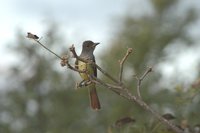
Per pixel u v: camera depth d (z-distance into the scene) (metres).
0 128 18.78
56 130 18.95
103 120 19.17
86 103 19.59
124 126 8.19
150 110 6.10
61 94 19.27
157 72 19.30
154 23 22.55
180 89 9.17
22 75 19.14
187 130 7.77
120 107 18.34
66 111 19.23
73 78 19.33
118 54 19.80
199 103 9.69
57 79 19.05
